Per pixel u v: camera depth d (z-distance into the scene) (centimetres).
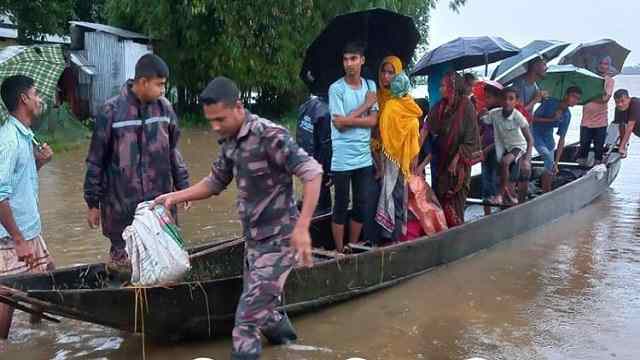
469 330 498
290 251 409
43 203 903
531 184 990
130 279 471
